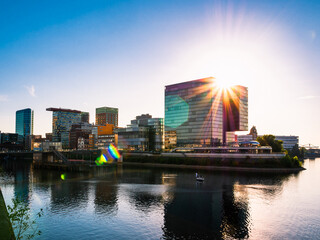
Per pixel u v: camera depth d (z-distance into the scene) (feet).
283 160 465.06
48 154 645.92
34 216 194.70
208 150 590.14
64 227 171.73
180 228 169.17
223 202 233.35
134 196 259.39
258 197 252.42
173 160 579.07
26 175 444.96
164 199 245.86
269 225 174.29
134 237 155.02
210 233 160.15
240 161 490.49
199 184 324.80
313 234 159.22
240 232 162.30
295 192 274.57
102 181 361.71
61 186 321.73
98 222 181.16
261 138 616.80
